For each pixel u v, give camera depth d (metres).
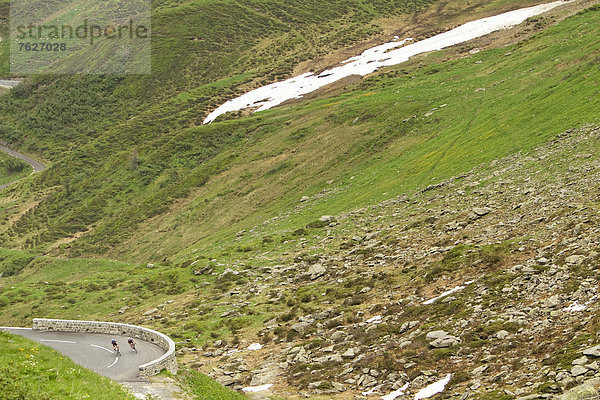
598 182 46.12
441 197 64.56
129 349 38.59
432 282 44.12
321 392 32.81
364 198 79.81
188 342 48.72
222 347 46.78
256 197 102.50
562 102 74.56
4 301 73.75
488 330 32.03
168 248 98.69
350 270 55.59
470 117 92.62
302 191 97.31
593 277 32.00
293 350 41.53
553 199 47.78
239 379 38.69
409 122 103.62
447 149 82.12
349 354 37.03
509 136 74.19
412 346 34.41
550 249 39.09
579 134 61.25
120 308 65.44
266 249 72.62
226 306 56.88
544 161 58.91
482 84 107.62
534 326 30.39
